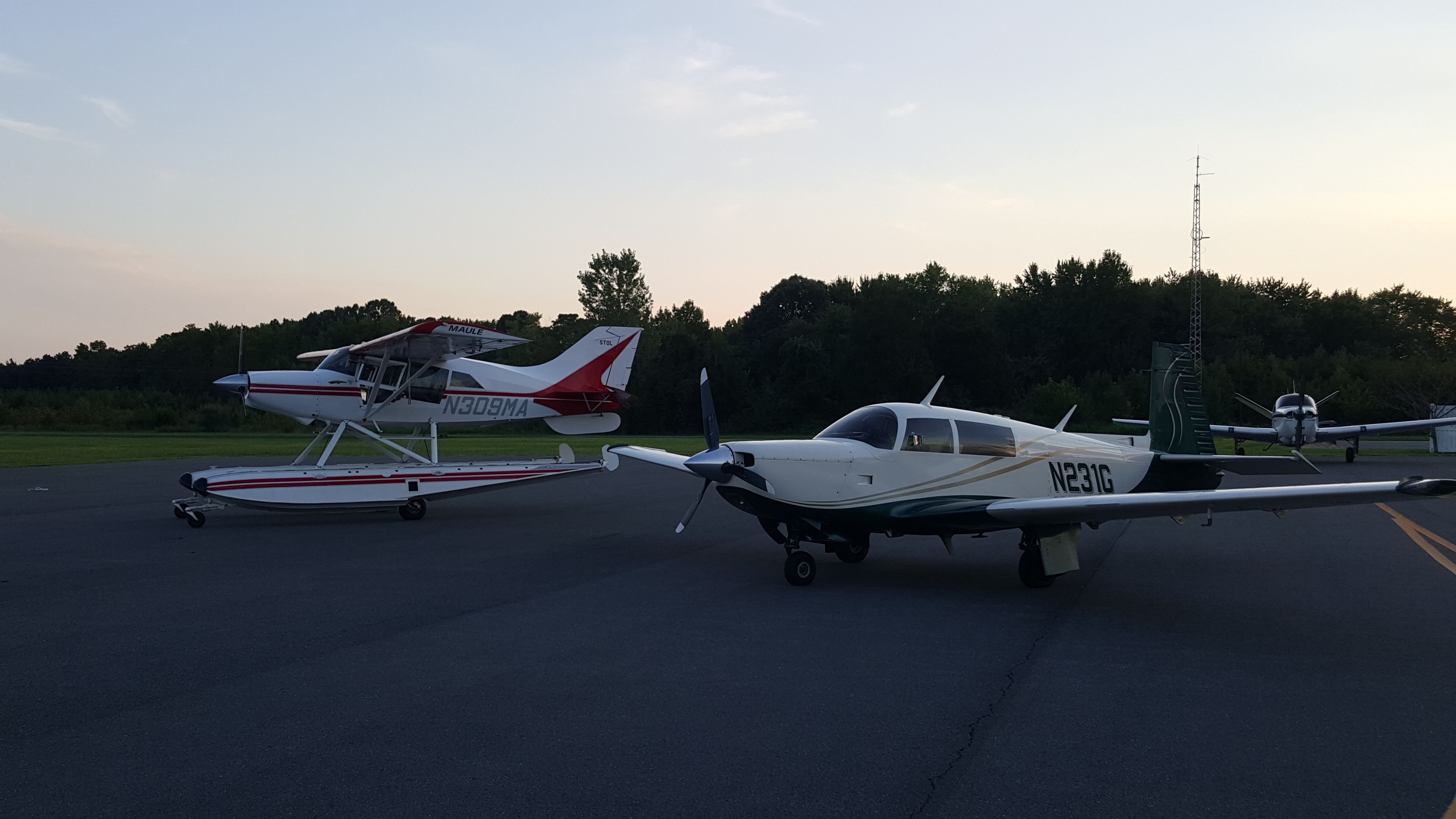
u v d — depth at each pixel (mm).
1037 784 3533
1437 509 15102
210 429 55344
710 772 3637
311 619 6465
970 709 4500
